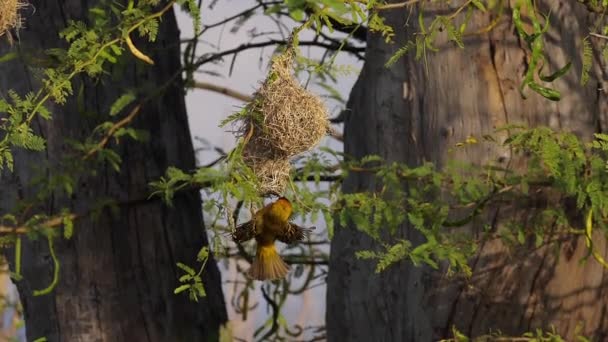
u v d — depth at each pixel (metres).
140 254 12.62
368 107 11.01
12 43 11.27
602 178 8.88
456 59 10.39
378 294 10.91
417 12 10.54
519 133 9.31
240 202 10.50
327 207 9.34
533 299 10.23
